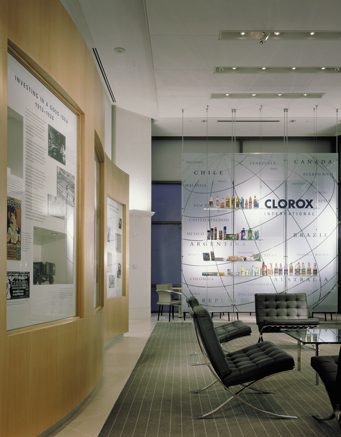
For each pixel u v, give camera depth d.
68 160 3.26
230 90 7.96
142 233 9.77
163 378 4.40
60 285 3.06
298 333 5.01
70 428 3.00
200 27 5.70
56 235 3.01
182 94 8.20
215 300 8.77
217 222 8.87
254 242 8.87
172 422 3.13
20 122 2.52
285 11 5.31
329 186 9.02
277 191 8.97
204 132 11.01
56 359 2.87
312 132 11.01
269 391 3.93
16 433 2.34
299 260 8.87
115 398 3.71
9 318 2.37
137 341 6.64
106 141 8.80
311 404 3.56
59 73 2.96
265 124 10.34
